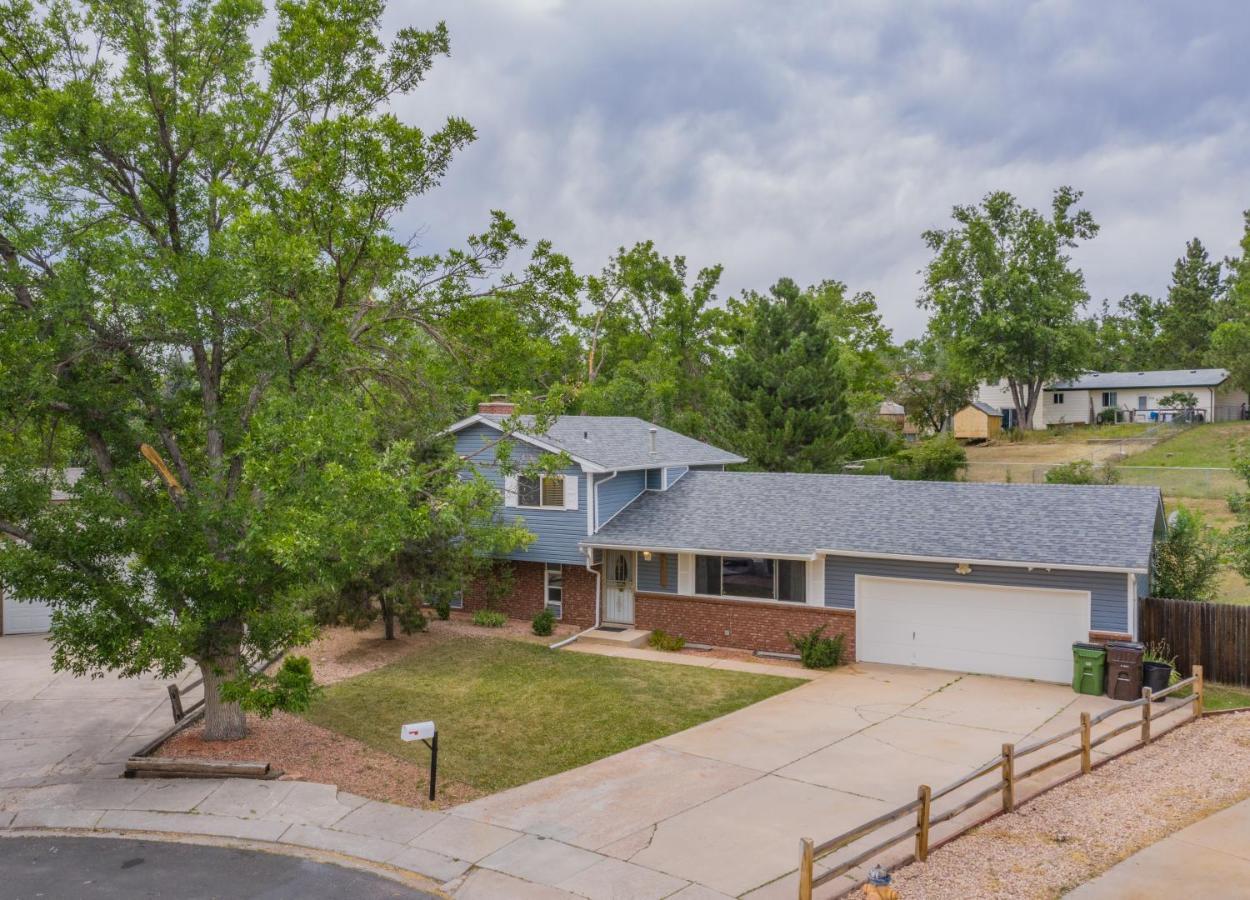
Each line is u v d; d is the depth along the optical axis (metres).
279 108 16.03
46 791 13.44
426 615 25.56
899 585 21.09
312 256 13.71
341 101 16.00
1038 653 19.64
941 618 20.69
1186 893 9.43
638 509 25.55
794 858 10.79
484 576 26.22
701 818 12.11
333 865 10.98
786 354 40.59
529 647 22.95
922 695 18.47
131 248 14.24
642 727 16.48
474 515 18.16
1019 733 15.80
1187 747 14.72
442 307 16.50
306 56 15.51
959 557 19.83
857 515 22.75
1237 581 27.23
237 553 14.34
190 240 15.18
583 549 24.22
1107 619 18.88
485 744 15.60
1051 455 51.59
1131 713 17.03
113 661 13.77
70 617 13.74
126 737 16.06
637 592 24.28
